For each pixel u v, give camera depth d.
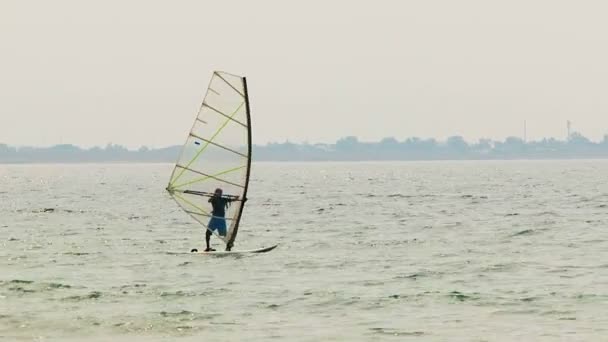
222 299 54.06
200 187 74.88
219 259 72.94
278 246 83.75
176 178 73.75
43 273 65.62
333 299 53.88
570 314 48.84
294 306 51.75
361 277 62.94
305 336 43.97
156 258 74.19
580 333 44.25
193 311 50.25
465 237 91.94
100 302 53.09
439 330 45.22
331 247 82.88
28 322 47.38
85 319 48.06
